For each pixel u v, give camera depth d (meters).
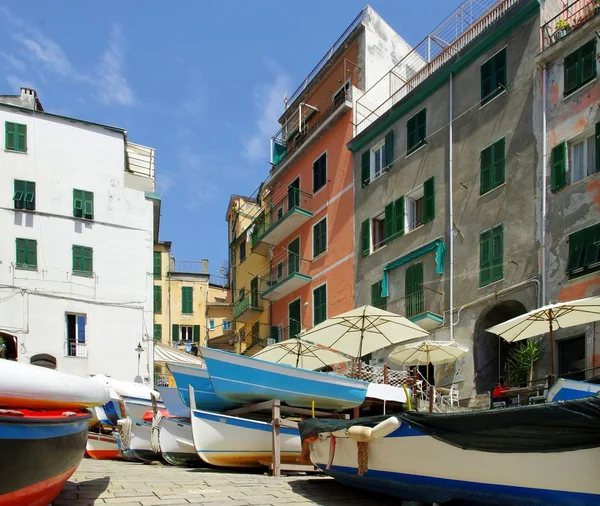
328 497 8.77
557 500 6.05
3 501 5.09
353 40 30.28
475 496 6.92
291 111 35.34
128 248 32.31
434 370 19.28
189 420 13.93
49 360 29.14
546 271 17.55
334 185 28.86
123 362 30.73
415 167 23.59
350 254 26.86
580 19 18.94
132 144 38.19
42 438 5.44
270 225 34.25
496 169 19.94
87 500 7.57
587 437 5.79
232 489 9.02
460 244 20.70
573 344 16.50
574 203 17.16
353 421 8.84
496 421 6.48
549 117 18.47
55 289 30.02
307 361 16.25
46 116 31.75
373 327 14.43
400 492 8.05
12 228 29.83
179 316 48.97
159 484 9.31
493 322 19.80
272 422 11.90
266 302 35.00
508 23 20.20
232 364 12.59
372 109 28.86
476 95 21.33
